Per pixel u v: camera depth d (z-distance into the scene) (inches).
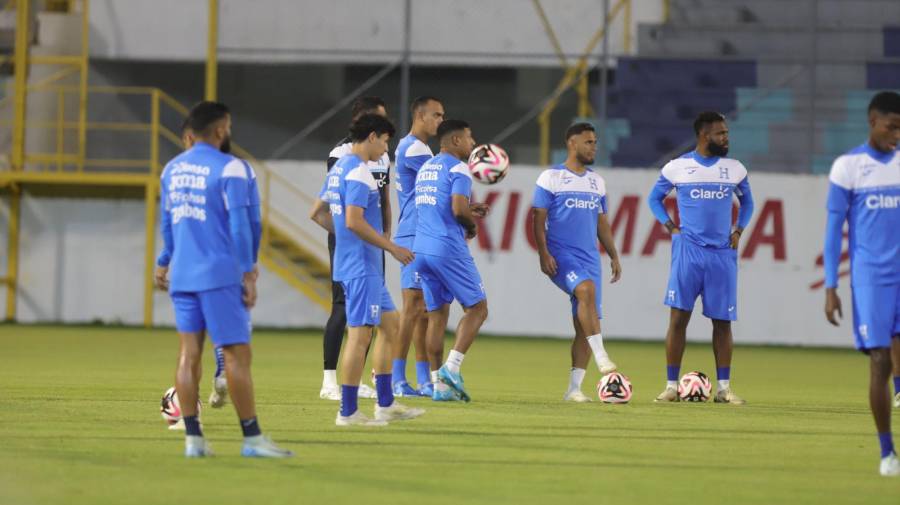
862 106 3152.1
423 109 1432.1
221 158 868.6
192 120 880.9
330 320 1362.0
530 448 964.6
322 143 3435.0
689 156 1438.2
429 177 1344.7
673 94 3225.9
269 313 3147.1
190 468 833.5
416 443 983.6
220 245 867.4
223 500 714.2
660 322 2967.5
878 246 859.4
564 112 3383.4
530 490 764.6
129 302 3169.3
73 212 3171.8
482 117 3447.3
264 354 2222.0
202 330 886.4
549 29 3257.9
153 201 3090.6
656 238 2965.1
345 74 3452.3
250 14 3299.7
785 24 3299.7
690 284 1422.2
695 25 3292.3
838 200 871.7
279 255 3093.0
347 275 1077.8
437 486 774.5
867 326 854.5
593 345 1393.9
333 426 1095.6
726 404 1412.4
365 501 718.5
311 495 735.1
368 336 1088.2
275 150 3459.6
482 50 3267.7
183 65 3457.2
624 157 3154.5
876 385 850.1
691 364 2206.0
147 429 1053.2
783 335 2950.3
